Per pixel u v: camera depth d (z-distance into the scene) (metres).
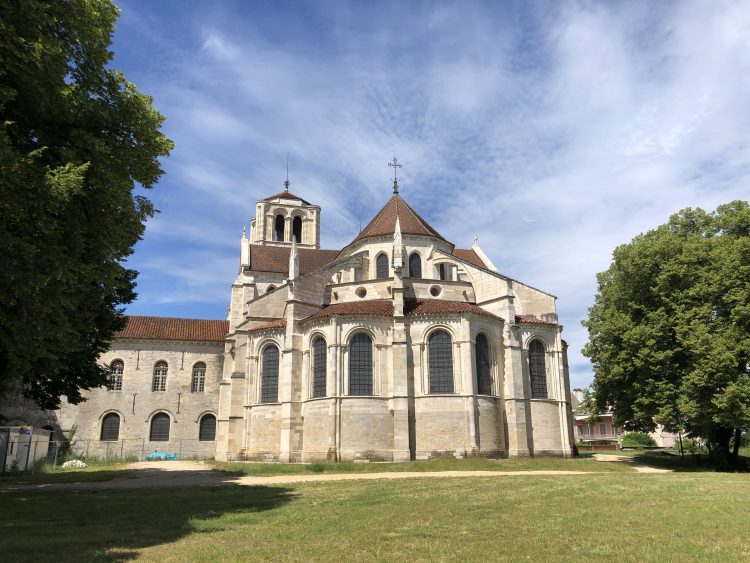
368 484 26.75
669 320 40.78
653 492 21.69
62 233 20.56
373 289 51.53
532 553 12.15
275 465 40.91
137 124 22.86
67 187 18.27
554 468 37.62
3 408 57.34
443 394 43.75
